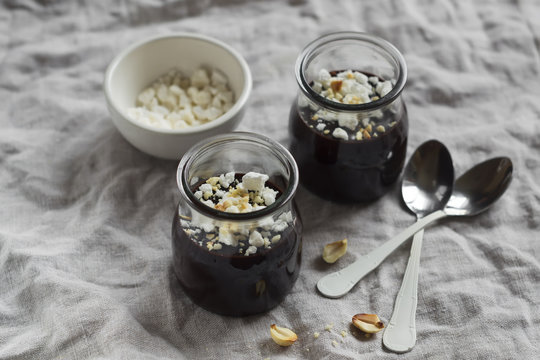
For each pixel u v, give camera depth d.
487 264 0.55
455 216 0.57
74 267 0.54
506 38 0.67
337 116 0.53
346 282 0.53
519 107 0.63
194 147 0.49
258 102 0.63
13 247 0.54
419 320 0.52
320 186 0.56
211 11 0.70
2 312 0.52
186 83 0.62
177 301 0.53
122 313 0.51
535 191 0.58
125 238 0.56
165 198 0.58
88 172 0.59
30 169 0.59
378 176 0.55
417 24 0.68
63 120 0.62
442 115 0.63
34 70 0.65
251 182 0.49
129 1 0.69
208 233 0.49
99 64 0.66
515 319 0.52
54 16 0.69
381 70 0.55
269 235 0.49
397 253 0.55
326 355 0.51
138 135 0.56
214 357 0.51
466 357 0.51
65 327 0.50
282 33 0.68
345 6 0.70
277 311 0.53
